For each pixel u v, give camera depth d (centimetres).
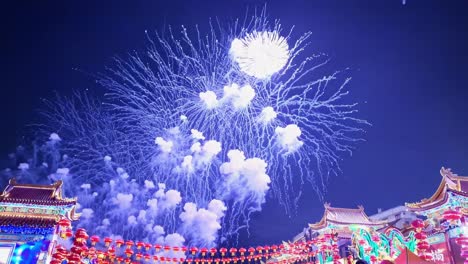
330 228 2672
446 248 1855
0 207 2088
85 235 1484
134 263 1820
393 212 4362
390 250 1605
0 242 1912
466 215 1847
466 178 2111
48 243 1947
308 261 2530
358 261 971
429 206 2023
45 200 2134
